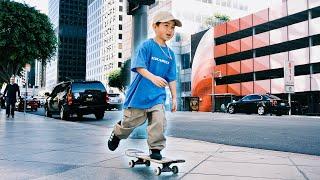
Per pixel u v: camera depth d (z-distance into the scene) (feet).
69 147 18.29
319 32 118.42
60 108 54.03
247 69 148.56
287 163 14.15
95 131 29.91
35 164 13.03
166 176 11.12
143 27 22.45
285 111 82.48
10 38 108.99
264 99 82.69
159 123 11.77
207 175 11.37
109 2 404.16
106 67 407.44
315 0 119.34
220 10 252.42
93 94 52.31
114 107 109.60
